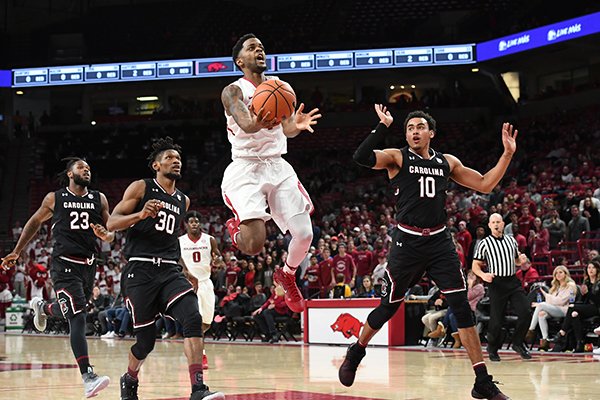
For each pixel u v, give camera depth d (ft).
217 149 98.17
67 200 21.54
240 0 110.22
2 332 67.77
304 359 33.55
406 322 42.52
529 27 80.53
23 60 111.04
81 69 92.58
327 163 89.35
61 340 53.31
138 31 110.42
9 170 99.81
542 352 35.70
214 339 51.90
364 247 51.96
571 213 53.21
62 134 103.40
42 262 75.00
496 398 16.71
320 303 45.24
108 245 73.36
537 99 90.94
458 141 88.33
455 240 46.32
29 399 19.86
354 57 88.28
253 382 23.79
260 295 50.06
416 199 17.17
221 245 66.33
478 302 39.70
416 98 99.76
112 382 24.72
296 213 16.88
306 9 106.63
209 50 91.71
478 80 98.68
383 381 23.57
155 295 16.93
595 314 34.94
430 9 100.89
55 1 112.88
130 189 17.19
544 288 38.81
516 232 51.65
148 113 109.81
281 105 15.20
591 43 78.64
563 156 73.56
